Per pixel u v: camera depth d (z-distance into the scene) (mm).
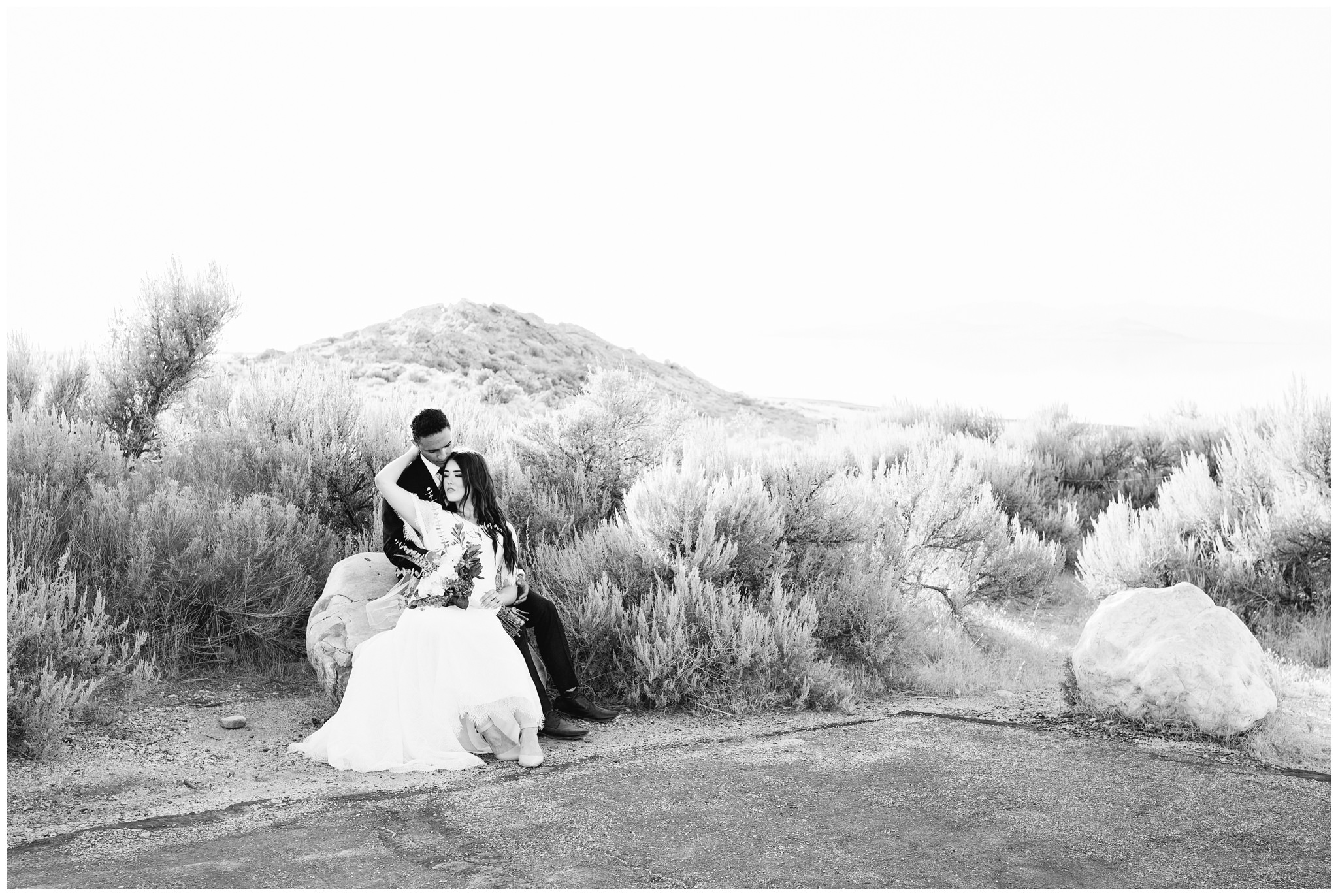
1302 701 6109
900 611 7043
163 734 5148
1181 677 5332
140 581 6023
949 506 8922
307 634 5812
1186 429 13117
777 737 5336
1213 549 9023
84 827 3846
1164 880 3293
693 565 6523
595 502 8047
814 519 7559
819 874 3316
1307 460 8805
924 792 4293
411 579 5594
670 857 3494
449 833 3752
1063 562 9969
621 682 6133
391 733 4852
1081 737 5301
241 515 6371
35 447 6668
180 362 8641
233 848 3568
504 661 5004
